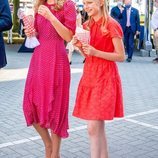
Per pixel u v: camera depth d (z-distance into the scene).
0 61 4.92
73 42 3.58
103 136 3.87
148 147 5.06
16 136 5.41
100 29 3.66
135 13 13.95
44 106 3.94
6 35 21.86
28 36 3.92
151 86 9.35
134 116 6.59
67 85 4.02
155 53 15.88
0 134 5.48
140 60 14.56
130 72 11.49
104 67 3.67
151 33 16.41
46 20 3.88
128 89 8.91
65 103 4.02
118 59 3.64
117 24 3.67
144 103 7.57
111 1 17.12
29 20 3.88
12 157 4.62
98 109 3.63
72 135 5.48
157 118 6.50
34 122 4.09
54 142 4.08
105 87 3.65
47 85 3.92
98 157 3.80
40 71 3.93
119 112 3.75
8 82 9.58
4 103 7.37
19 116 6.45
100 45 3.69
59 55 3.94
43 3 3.95
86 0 3.67
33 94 3.99
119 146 5.08
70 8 3.87
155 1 13.95
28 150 4.87
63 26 3.81
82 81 3.76
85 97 3.71
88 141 5.25
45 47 3.92
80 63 13.16
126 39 13.93
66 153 4.79
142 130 5.80
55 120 3.97
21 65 12.35
